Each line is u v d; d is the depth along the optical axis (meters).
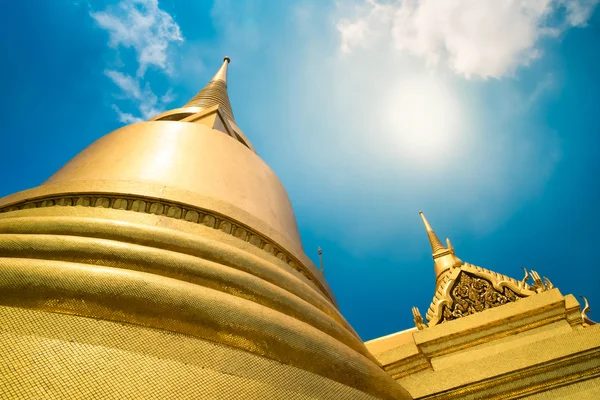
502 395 7.90
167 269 5.94
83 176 9.55
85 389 3.92
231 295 5.75
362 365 6.15
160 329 4.89
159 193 8.02
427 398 8.17
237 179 10.50
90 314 4.75
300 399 4.82
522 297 11.02
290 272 8.42
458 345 10.38
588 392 7.50
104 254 5.80
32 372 3.92
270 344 5.35
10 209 8.45
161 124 11.59
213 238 7.65
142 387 4.12
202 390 4.34
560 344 8.10
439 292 11.97
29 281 4.83
